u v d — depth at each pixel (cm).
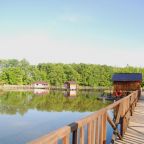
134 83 5188
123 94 4794
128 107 1180
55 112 3500
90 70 11012
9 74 10781
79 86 10994
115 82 5291
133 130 1018
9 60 14100
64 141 361
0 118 2917
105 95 5606
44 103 4888
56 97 6519
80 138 439
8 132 2117
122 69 11138
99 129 602
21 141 1805
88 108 3984
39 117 3012
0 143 1736
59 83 11212
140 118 1338
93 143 519
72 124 390
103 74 10912
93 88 10662
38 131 2170
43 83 10825
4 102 4931
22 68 11850
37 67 11962
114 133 809
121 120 905
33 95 7188
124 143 809
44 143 280
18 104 4612
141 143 814
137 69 10988
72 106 4312
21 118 2933
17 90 9462
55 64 12100
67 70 11250
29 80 11144
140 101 2523
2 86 10350
